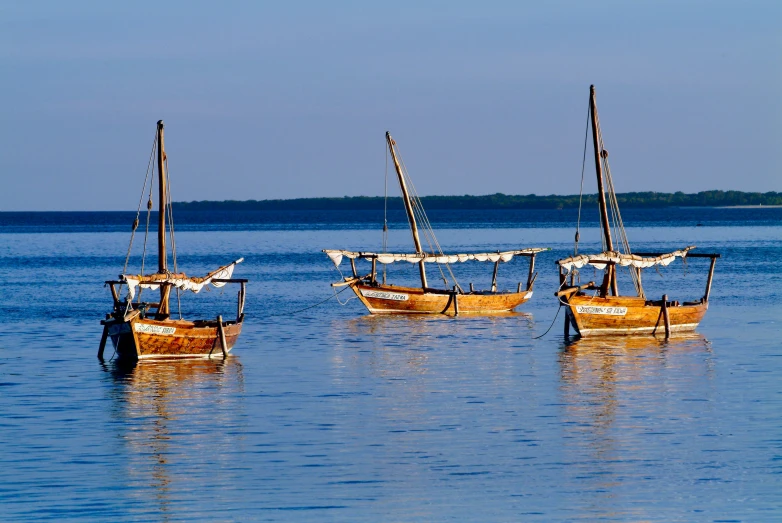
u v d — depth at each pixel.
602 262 108.44
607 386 79.31
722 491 52.75
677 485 53.75
